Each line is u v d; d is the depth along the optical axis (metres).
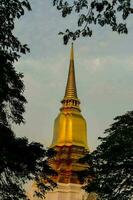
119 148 51.34
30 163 39.38
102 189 51.50
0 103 37.25
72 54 134.25
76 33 24.00
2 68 35.56
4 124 38.69
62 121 119.94
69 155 110.69
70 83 126.44
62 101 124.81
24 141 39.00
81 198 101.38
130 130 52.69
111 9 23.42
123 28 23.91
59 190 102.31
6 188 39.16
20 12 29.81
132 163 50.72
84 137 118.50
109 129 54.47
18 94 38.69
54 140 118.38
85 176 56.12
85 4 23.34
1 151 37.81
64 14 23.58
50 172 42.16
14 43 33.09
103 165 52.12
